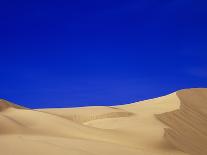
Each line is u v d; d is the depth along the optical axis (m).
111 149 25.00
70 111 50.88
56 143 24.55
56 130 32.19
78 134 31.58
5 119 31.48
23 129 30.61
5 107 38.50
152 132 34.03
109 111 49.44
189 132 39.91
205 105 53.81
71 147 23.81
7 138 25.20
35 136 27.34
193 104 52.84
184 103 52.03
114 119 40.94
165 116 43.97
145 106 54.44
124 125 37.56
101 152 23.69
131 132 34.09
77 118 47.59
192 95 57.47
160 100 56.53
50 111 50.97
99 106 54.47
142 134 33.41
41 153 21.86
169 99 55.12
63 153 22.20
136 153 25.30
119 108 54.75
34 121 33.78
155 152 28.20
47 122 33.62
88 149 23.95
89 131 32.56
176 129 39.44
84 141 26.59
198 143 36.09
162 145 31.17
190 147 33.44
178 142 33.38
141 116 43.50
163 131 34.81
